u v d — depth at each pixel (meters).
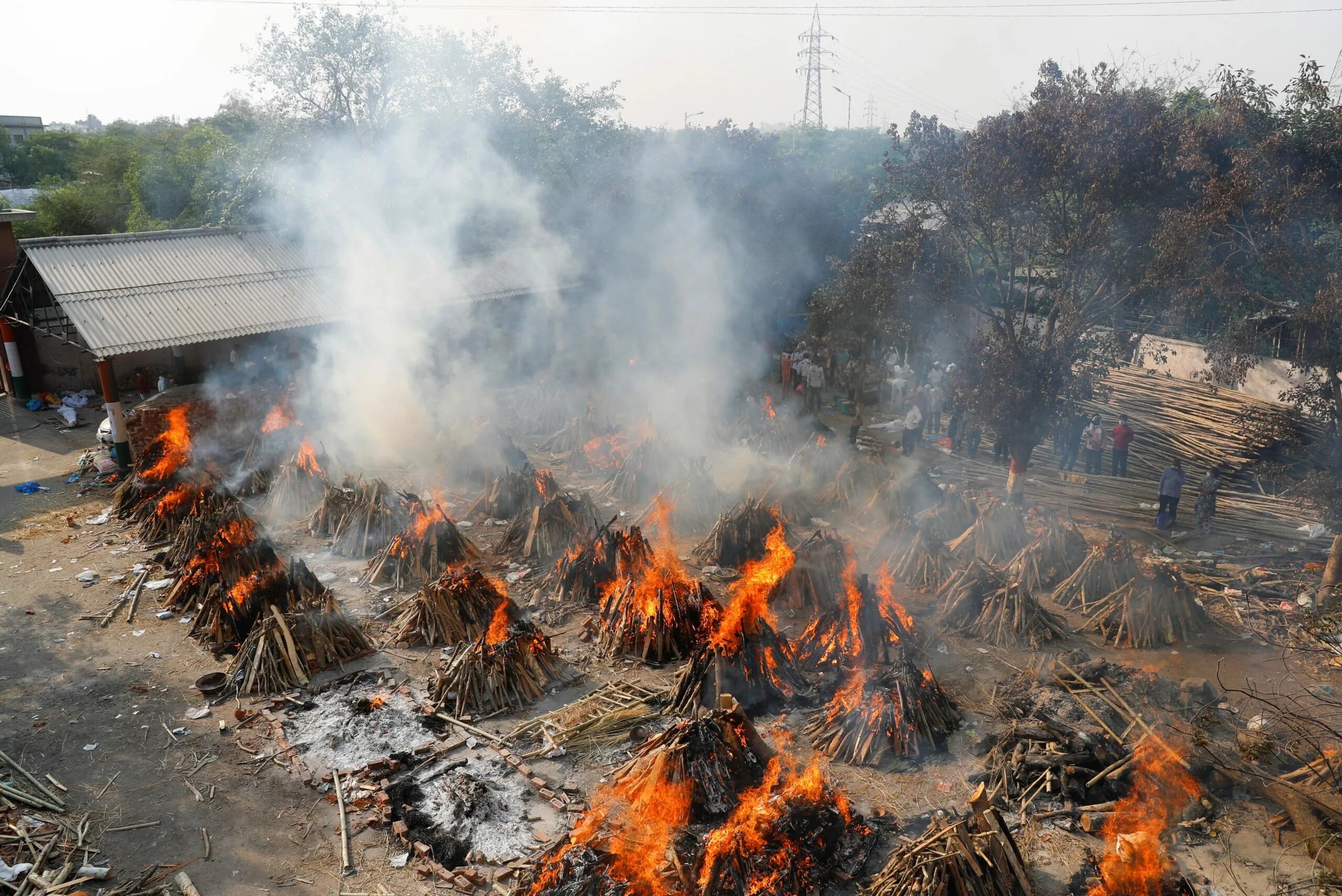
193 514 18.62
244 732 12.65
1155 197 18.30
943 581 17.36
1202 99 27.73
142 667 14.33
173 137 64.12
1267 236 17.23
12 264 30.67
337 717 12.98
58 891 9.55
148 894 9.64
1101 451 24.58
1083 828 10.69
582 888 9.29
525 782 11.57
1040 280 24.19
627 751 12.15
